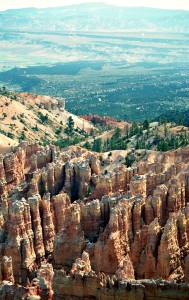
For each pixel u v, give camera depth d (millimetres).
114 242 109375
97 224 123188
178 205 127438
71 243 115875
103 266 109750
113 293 82875
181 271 106812
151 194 139875
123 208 114375
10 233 116500
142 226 116250
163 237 105125
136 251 112375
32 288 89938
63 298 87438
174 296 80250
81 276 86062
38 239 121312
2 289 90625
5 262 105750
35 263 119500
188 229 112562
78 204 128000
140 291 81438
